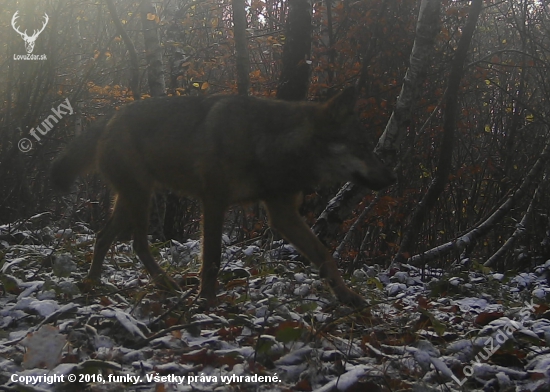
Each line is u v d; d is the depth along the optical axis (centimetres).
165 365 318
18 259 511
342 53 1145
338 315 420
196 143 490
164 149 506
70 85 1056
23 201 860
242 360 338
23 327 384
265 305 450
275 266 615
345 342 379
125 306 427
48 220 862
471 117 1420
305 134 493
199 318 401
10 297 446
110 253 638
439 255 880
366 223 1010
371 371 326
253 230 1023
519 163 1280
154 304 410
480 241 1321
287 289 494
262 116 491
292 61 825
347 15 1148
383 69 1140
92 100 1298
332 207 760
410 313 466
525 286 697
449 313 497
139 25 1521
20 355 325
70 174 551
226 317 408
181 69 1113
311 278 589
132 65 926
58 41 975
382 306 494
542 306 513
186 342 356
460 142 1341
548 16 1377
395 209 1057
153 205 919
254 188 496
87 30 1389
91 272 524
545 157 941
